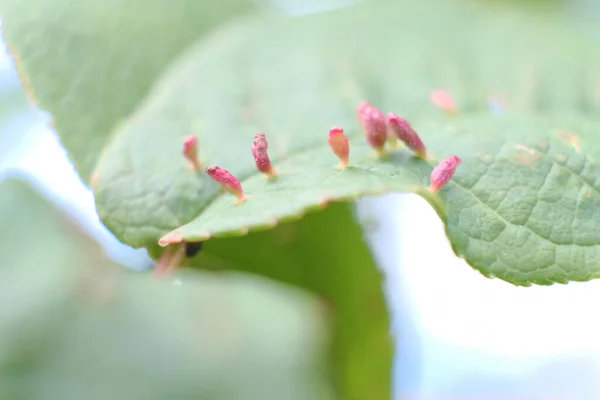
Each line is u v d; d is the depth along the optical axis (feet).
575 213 0.61
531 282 0.60
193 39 0.73
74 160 0.67
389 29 0.74
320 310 0.72
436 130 0.65
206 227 0.59
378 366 0.73
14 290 0.75
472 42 0.73
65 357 0.75
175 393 0.77
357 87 0.69
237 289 0.82
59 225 0.75
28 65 0.69
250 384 0.79
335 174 0.61
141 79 0.70
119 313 0.77
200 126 0.66
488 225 0.60
